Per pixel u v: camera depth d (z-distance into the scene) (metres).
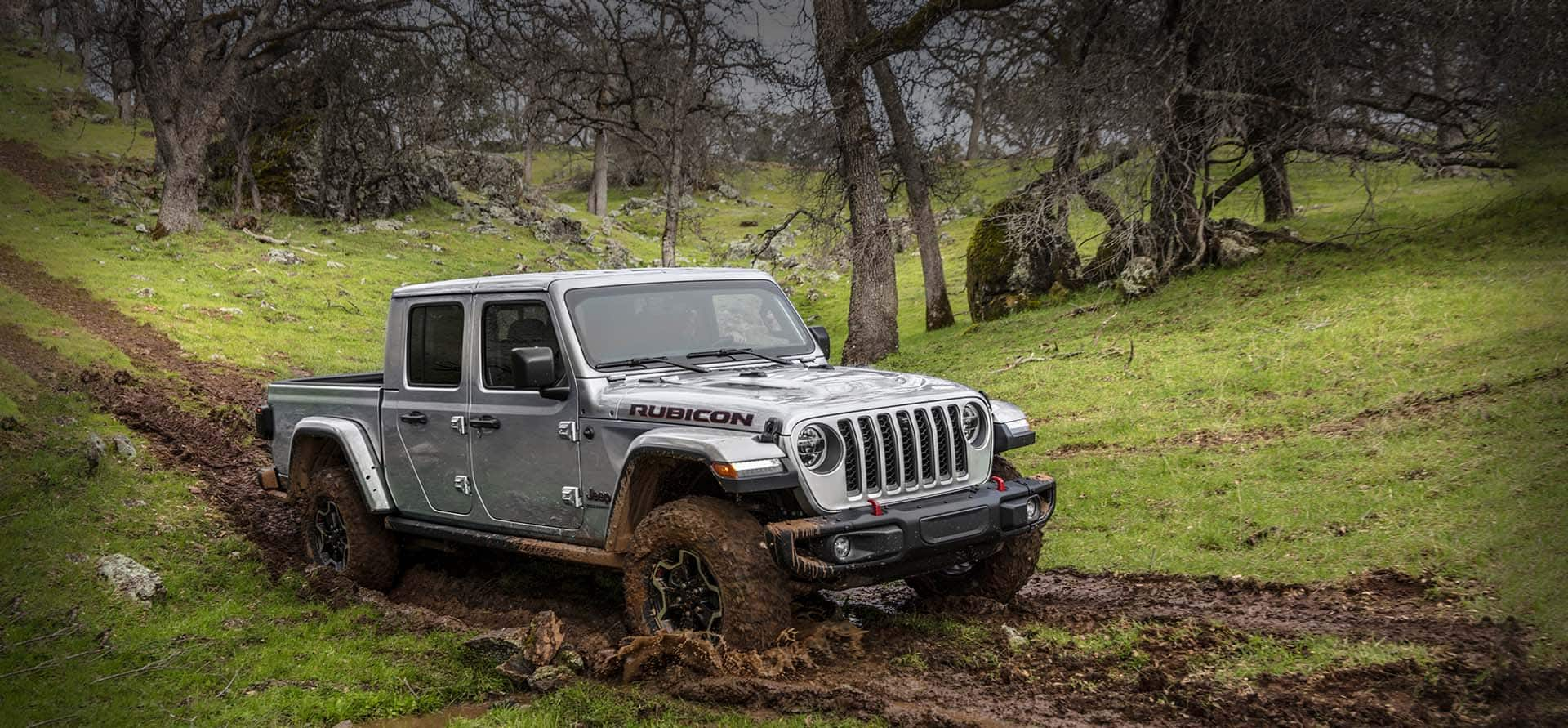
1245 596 6.50
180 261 29.91
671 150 33.47
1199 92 21.05
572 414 5.77
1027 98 22.56
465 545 6.77
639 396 5.51
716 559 5.05
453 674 5.36
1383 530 7.32
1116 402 13.97
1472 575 6.19
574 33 33.03
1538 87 18.69
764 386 5.57
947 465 5.46
